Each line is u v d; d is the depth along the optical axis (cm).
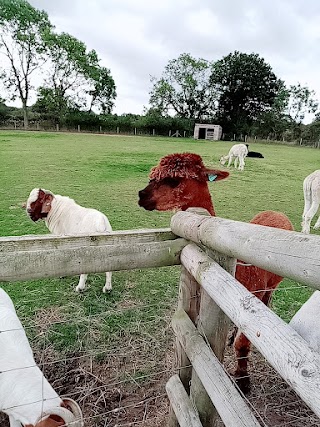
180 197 234
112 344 260
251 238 96
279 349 74
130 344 260
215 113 4906
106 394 215
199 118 4875
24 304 307
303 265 74
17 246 124
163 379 228
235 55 4925
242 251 98
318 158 2089
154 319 293
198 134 4003
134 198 710
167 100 5041
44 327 275
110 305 314
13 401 144
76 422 121
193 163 237
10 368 155
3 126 3997
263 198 820
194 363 126
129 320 290
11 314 186
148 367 238
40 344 256
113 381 226
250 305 92
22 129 3800
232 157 1551
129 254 139
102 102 4966
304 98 5500
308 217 604
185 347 137
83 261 133
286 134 4791
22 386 147
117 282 358
